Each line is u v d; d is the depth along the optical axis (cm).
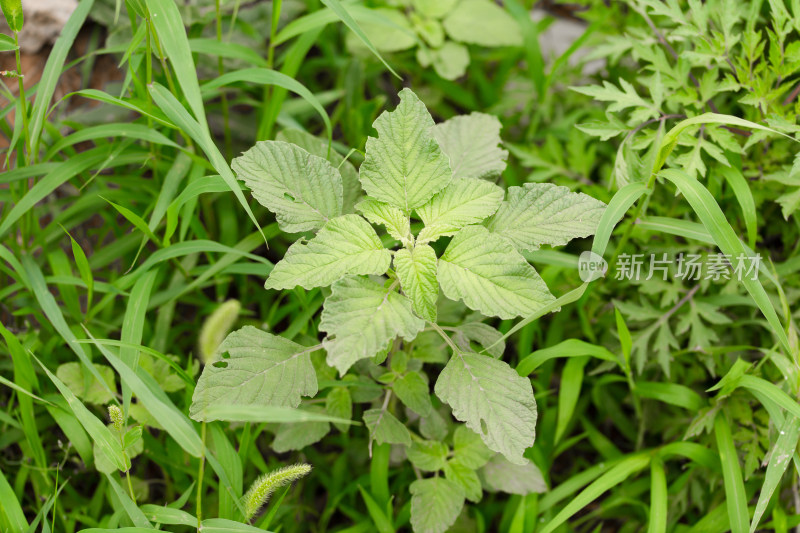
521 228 100
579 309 114
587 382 118
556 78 129
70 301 112
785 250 115
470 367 98
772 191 112
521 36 129
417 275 98
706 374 115
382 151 99
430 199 100
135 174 118
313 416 91
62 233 115
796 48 106
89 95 105
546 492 110
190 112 112
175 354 116
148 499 114
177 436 97
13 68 122
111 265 120
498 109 129
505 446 96
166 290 112
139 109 103
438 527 103
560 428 110
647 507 111
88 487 114
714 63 111
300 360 100
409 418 110
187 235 116
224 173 99
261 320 118
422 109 99
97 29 123
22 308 113
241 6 125
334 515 116
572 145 120
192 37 118
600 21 120
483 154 106
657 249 114
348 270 98
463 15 129
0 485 101
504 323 111
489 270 97
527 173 127
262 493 95
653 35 118
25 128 106
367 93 133
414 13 130
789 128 105
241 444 104
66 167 108
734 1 109
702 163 106
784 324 110
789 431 101
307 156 100
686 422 114
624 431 117
